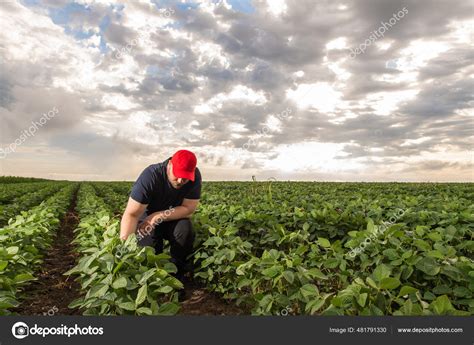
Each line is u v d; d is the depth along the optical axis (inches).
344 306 139.9
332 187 828.0
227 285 229.1
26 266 236.1
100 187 1187.9
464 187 796.0
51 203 506.9
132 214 225.0
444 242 211.5
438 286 161.3
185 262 246.1
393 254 178.4
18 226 293.3
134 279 164.1
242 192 636.7
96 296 151.4
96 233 267.0
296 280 168.2
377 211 304.7
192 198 240.8
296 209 308.7
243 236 299.1
